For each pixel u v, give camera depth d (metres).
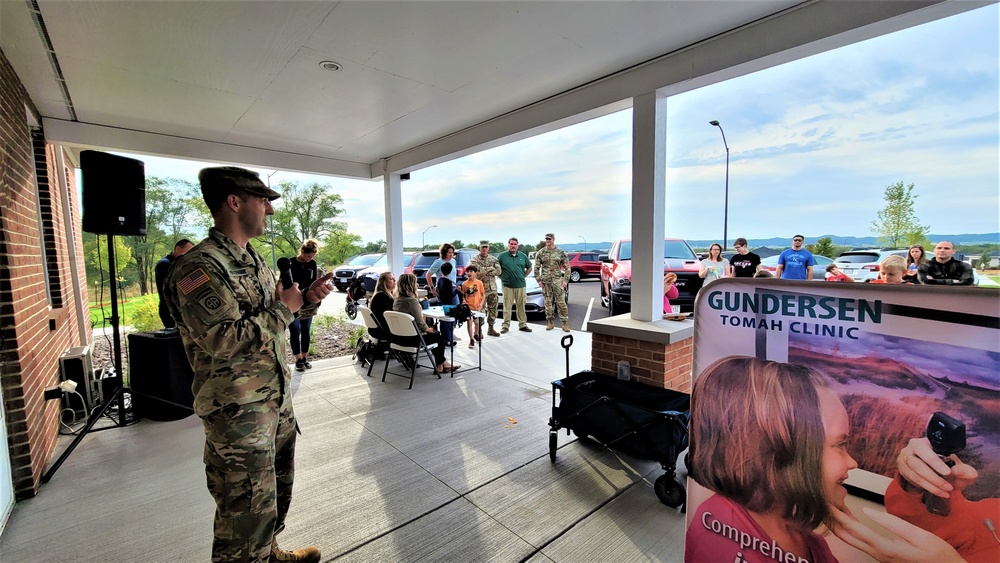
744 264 5.80
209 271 1.34
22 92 3.07
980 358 0.88
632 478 2.38
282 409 1.62
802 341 1.11
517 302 6.50
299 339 4.64
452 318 4.53
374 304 4.36
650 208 3.11
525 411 3.41
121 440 2.97
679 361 2.93
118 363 3.22
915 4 2.09
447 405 3.55
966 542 0.91
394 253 6.25
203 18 2.35
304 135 4.82
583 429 2.47
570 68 3.20
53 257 3.78
